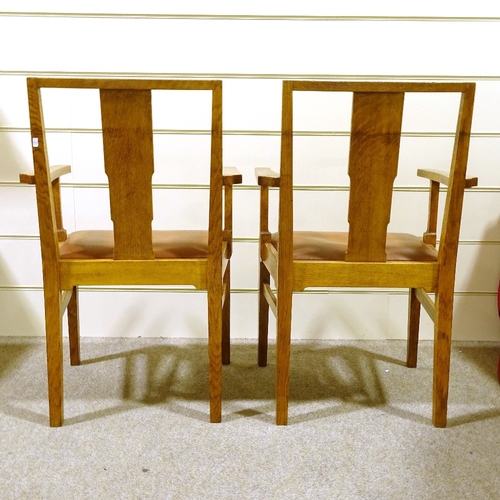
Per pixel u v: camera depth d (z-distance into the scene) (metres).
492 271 2.08
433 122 1.99
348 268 1.41
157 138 2.00
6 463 1.30
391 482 1.25
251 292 2.09
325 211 2.05
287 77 1.96
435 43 1.95
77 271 1.41
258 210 2.04
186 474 1.27
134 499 1.18
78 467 1.29
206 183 2.03
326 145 2.01
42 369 1.83
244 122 1.99
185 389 1.70
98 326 2.11
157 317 2.11
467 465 1.31
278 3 1.92
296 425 1.49
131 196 1.37
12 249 2.05
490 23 1.94
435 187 1.66
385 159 1.34
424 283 1.43
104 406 1.59
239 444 1.39
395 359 1.95
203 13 1.93
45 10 1.92
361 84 1.29
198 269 1.42
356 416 1.54
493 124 1.99
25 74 1.96
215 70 1.96
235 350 2.02
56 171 1.51
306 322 2.12
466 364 1.92
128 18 1.93
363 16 1.93
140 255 1.41
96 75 1.96
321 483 1.24
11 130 1.99
